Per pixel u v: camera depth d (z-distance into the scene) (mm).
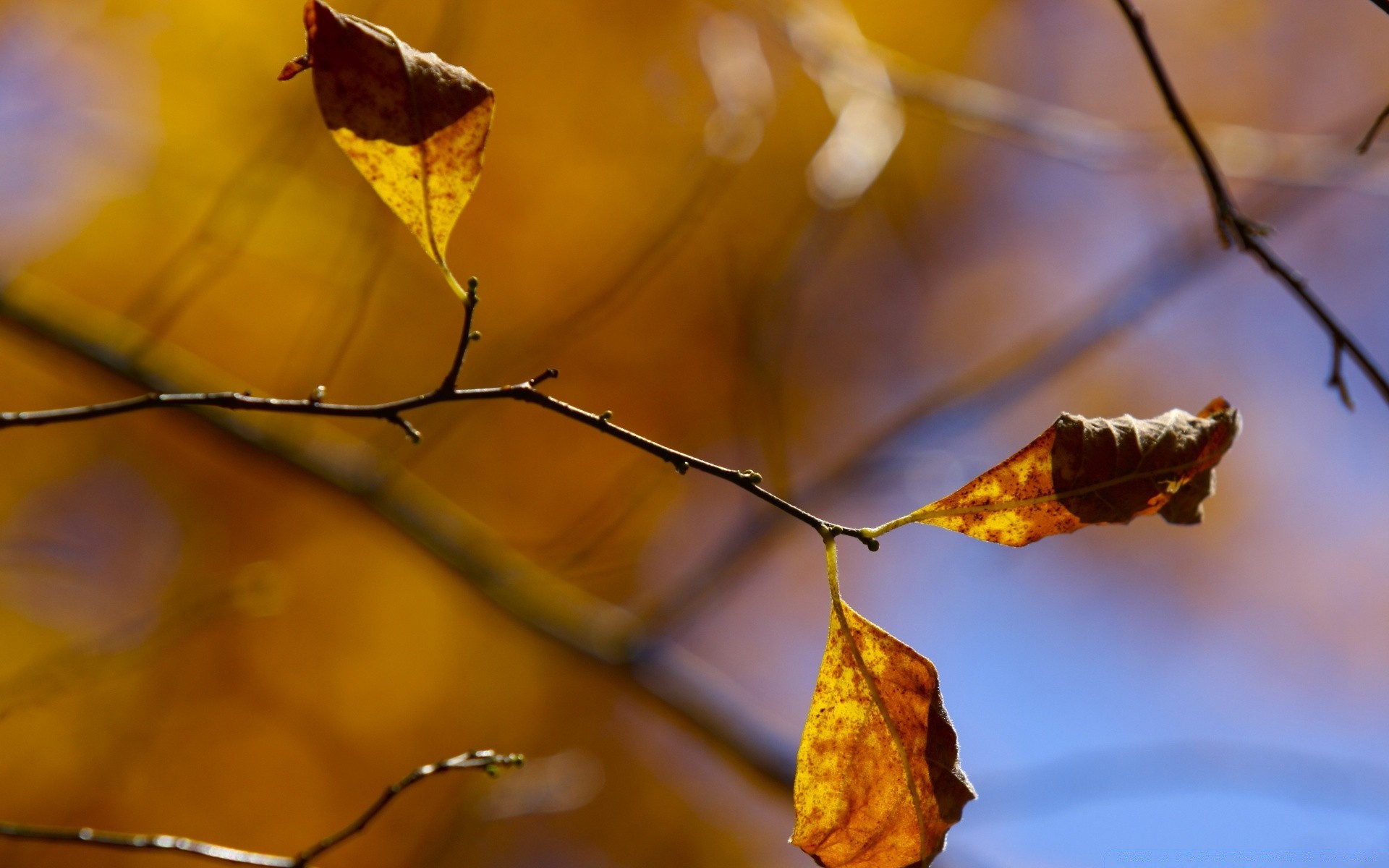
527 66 2115
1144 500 813
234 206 1764
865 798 811
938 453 1916
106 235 2020
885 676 810
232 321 2033
